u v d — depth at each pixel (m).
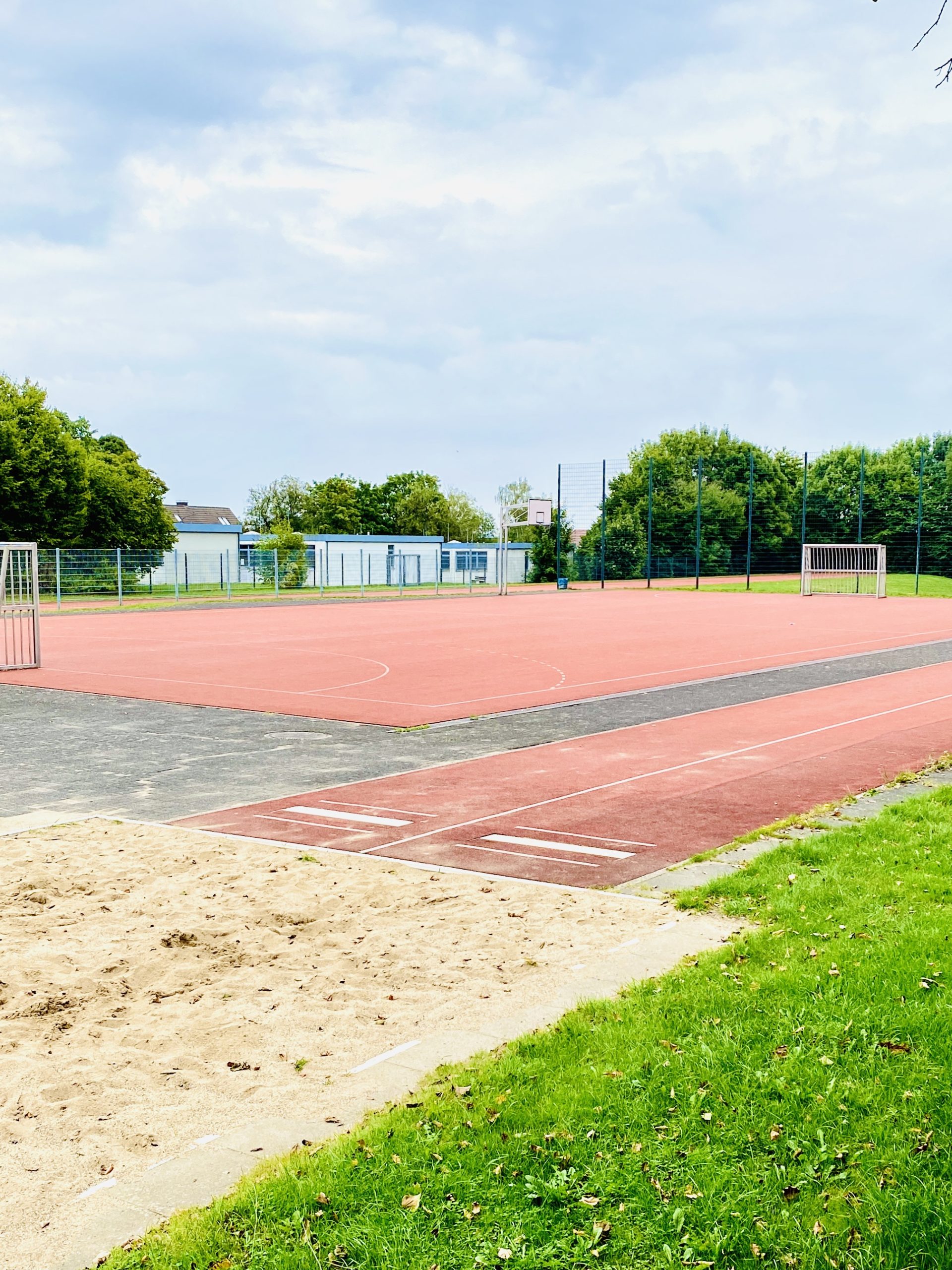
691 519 69.62
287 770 12.29
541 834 9.34
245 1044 5.20
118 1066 4.99
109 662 23.86
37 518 56.28
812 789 11.06
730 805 10.41
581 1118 4.22
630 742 14.01
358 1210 3.68
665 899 7.42
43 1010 5.60
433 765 12.51
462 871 8.20
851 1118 4.20
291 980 6.03
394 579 74.81
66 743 14.09
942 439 76.81
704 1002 5.28
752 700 17.89
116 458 69.56
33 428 56.84
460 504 110.69
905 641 29.05
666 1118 4.24
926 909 6.59
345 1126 4.30
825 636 30.89
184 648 27.02
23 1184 3.99
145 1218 3.70
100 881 7.93
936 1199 3.66
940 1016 4.98
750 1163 3.94
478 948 6.51
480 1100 4.38
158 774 12.05
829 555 67.56
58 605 44.03
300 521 105.00
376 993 5.81
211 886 7.82
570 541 70.62
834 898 6.95
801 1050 4.71
